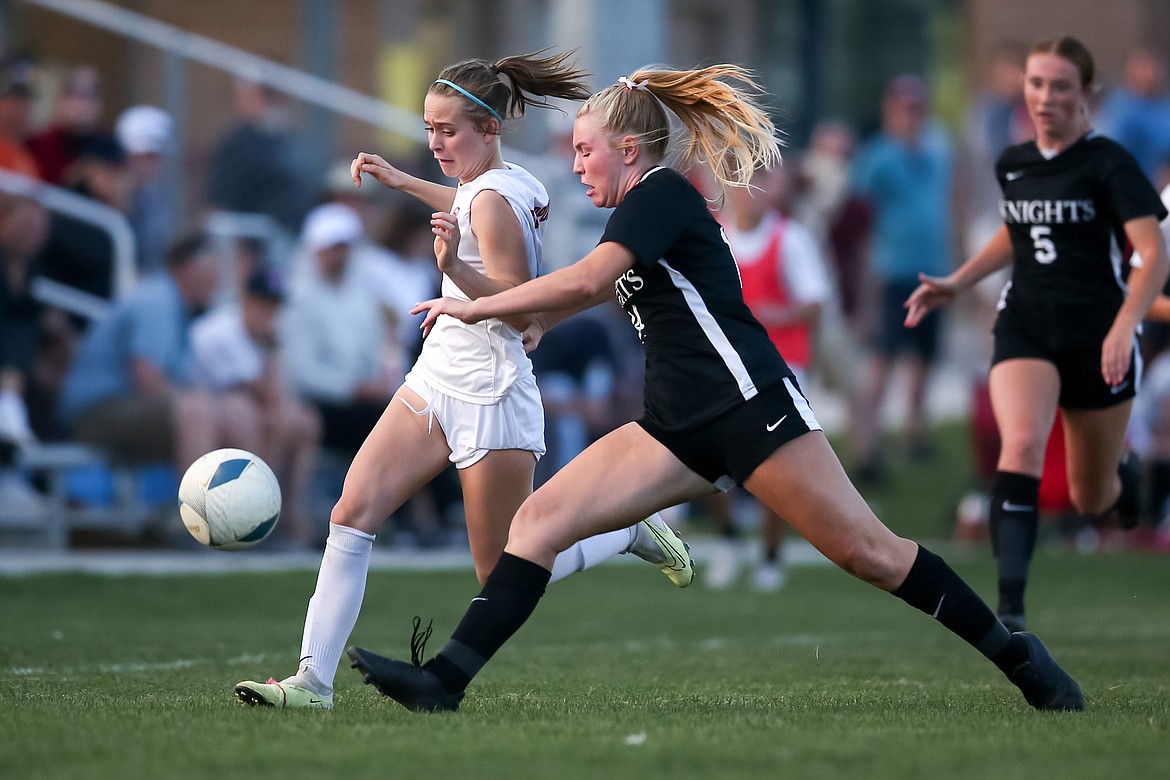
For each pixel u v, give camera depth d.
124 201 45.03
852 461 61.59
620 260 16.53
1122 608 35.91
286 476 41.09
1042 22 97.88
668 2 92.19
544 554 17.08
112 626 29.20
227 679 21.28
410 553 43.44
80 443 39.62
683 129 18.08
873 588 39.94
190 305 41.81
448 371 18.05
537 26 79.75
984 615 17.50
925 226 58.78
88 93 44.78
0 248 40.16
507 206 17.84
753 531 52.91
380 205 49.97
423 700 16.89
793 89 107.19
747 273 38.59
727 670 23.72
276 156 47.88
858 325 61.47
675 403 17.00
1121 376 22.11
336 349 43.00
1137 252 22.75
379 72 65.12
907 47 110.12
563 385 45.97
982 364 70.44
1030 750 14.62
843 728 16.06
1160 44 97.31
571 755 14.20
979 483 50.06
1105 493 25.08
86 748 14.48
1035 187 23.66
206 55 48.75
